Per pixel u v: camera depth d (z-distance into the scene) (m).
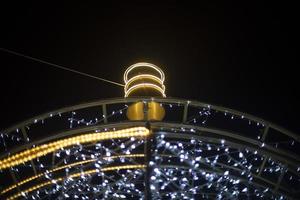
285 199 10.54
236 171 10.97
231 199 10.81
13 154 10.05
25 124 9.97
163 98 9.85
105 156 10.57
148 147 9.31
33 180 10.71
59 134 9.67
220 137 10.16
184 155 10.13
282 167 10.27
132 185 10.48
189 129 10.19
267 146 9.86
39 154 9.88
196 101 9.88
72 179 11.09
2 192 10.29
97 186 10.64
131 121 9.59
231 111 10.06
